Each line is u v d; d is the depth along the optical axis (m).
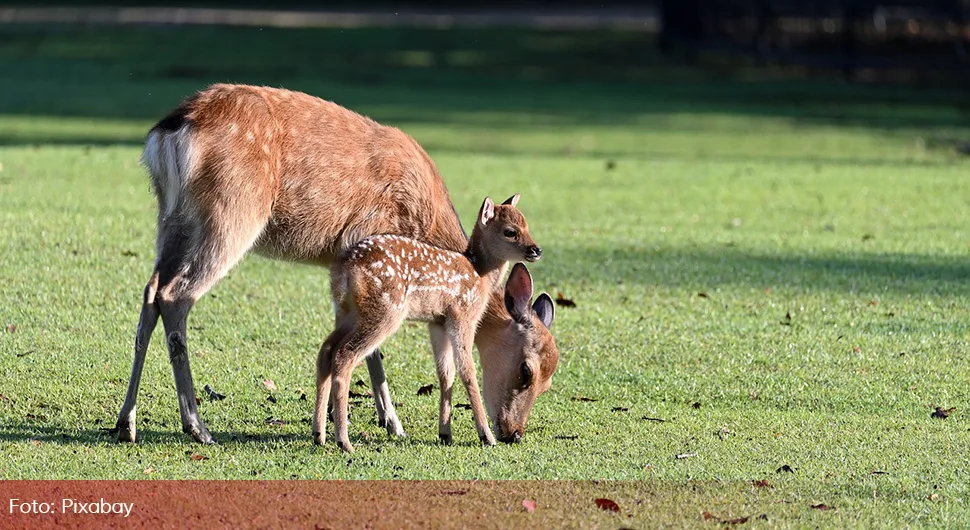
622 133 42.31
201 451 12.29
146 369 14.73
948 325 17.97
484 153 35.78
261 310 17.42
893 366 16.08
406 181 13.37
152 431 12.87
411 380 15.26
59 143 34.00
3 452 11.93
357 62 60.53
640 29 74.94
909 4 58.41
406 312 12.55
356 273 12.28
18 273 17.98
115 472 11.54
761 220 25.67
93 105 44.75
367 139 13.34
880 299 19.34
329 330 16.78
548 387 13.52
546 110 47.81
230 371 14.96
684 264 21.33
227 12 81.69
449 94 51.53
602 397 14.79
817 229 24.86
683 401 14.73
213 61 59.19
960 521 10.95
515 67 61.19
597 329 17.34
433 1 90.50
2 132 36.31
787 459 12.59
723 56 65.00
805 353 16.53
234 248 12.59
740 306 18.75
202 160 12.41
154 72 54.94
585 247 22.39
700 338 17.06
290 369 15.22
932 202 28.14
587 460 12.38
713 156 36.78
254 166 12.59
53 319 16.22
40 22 72.75
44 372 14.35
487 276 13.34
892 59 57.94
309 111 13.15
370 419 13.88
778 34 60.72
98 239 20.30
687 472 12.05
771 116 47.72
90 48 62.53
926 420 14.13
